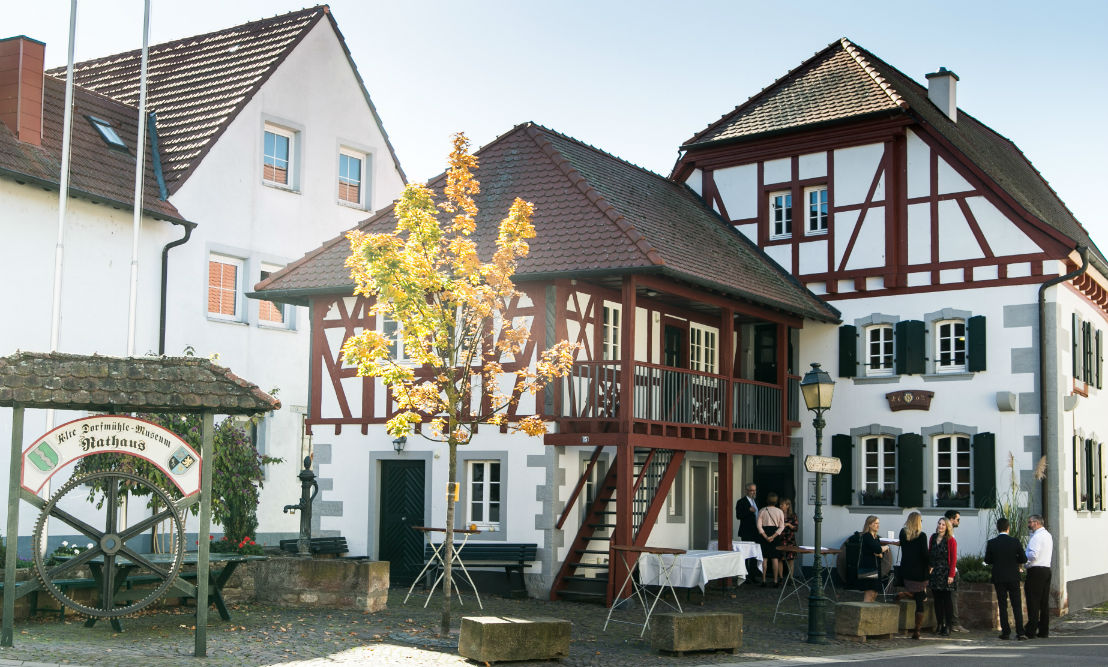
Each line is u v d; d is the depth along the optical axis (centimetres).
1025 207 2167
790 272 2359
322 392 2005
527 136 2072
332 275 1984
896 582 1789
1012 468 2089
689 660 1277
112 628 1245
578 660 1241
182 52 2752
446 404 1302
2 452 1911
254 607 1475
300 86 2584
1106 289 2419
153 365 1139
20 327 1981
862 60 2464
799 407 2323
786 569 2231
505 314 1808
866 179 2292
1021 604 1661
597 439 1734
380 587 1503
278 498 2438
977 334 2144
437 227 1284
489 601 1705
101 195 2100
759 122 2438
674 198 2319
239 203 2420
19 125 2058
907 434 2194
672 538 2116
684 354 2158
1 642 1087
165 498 1134
